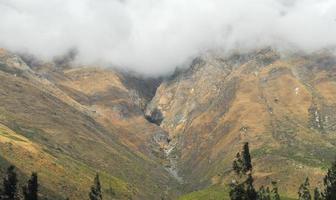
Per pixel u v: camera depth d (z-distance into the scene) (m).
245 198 111.56
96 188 143.38
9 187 120.06
